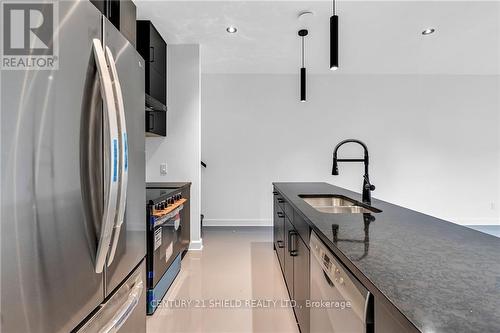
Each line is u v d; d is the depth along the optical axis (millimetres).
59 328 755
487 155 4926
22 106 638
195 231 3521
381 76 4855
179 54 3457
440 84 4871
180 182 3475
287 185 3141
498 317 532
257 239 3992
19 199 625
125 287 1205
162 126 3361
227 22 2914
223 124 4781
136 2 2527
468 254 885
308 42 3432
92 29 922
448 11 2773
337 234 1103
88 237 869
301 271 1713
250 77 4770
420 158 4918
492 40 3480
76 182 814
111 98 916
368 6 2648
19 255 625
